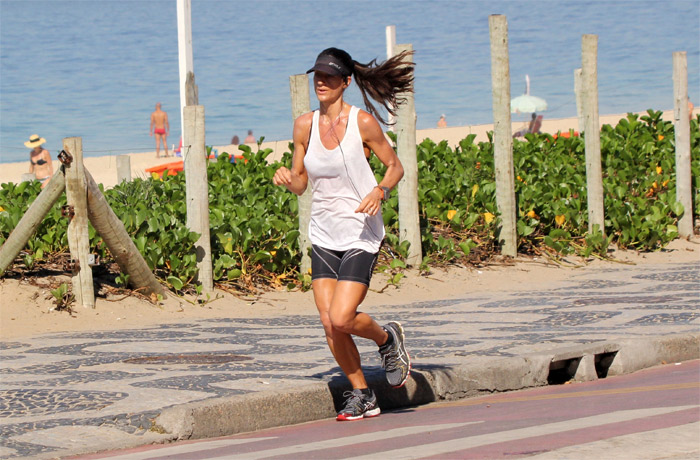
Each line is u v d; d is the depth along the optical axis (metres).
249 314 47.69
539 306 47.59
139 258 46.91
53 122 187.38
